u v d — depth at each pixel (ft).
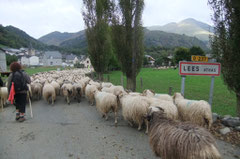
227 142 13.58
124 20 30.96
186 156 7.64
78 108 25.08
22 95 18.54
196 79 71.05
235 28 15.25
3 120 19.39
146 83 57.77
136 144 13.83
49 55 298.35
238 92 16.56
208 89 43.86
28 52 372.38
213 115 17.54
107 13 33.99
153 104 15.74
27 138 14.97
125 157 12.01
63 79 44.96
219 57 17.21
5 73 71.15
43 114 21.91
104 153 12.57
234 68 15.88
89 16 48.42
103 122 18.99
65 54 457.27
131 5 29.89
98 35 48.67
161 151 9.17
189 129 8.41
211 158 7.27
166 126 9.45
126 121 19.39
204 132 8.05
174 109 15.05
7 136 15.33
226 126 16.22
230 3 15.24
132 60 30.12
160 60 256.52
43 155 12.36
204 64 18.98
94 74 85.66
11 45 399.03
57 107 25.67
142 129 16.96
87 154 12.46
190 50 203.51
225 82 17.34
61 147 13.47
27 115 21.40
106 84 34.09
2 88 25.22
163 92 39.63
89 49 51.75
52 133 16.01
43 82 36.01
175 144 8.24
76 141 14.44
